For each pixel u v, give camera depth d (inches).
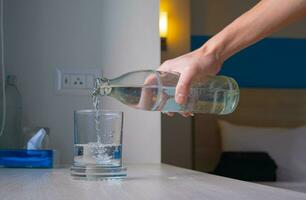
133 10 51.3
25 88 49.1
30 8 49.7
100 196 23.0
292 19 32.6
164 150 108.1
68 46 50.1
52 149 45.9
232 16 117.6
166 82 33.7
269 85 119.3
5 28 49.1
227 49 33.4
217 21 117.2
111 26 51.0
